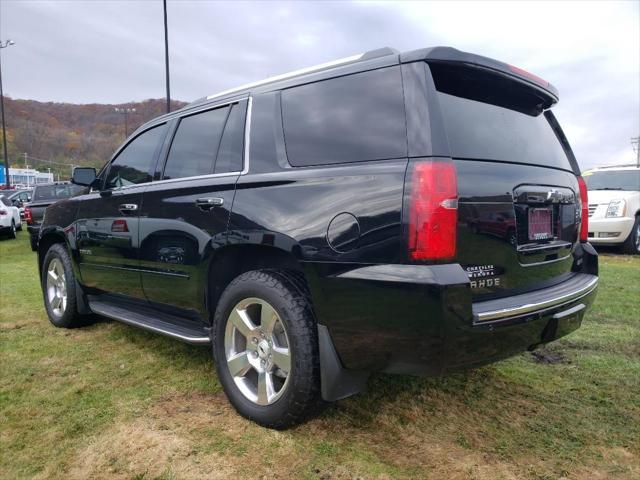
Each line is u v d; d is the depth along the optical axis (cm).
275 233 244
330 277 221
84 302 427
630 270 697
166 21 1355
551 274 268
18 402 285
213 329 281
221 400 287
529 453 231
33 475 215
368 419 262
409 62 220
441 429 252
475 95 245
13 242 1368
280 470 216
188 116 342
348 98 240
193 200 298
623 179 988
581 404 281
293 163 255
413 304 196
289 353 239
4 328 444
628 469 219
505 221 228
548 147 286
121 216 362
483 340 206
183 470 216
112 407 277
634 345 375
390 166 211
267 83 291
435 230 196
